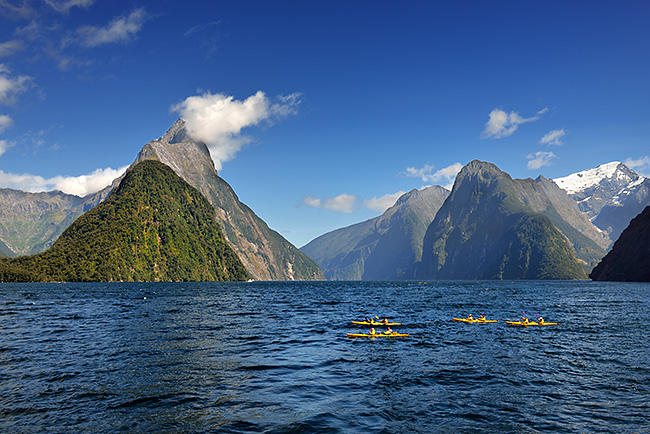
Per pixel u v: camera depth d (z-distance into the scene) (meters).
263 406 18.72
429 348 32.59
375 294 119.38
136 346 32.97
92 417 17.28
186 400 19.48
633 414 18.03
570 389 21.69
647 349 32.56
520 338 37.53
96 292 116.50
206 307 69.50
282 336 38.31
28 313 58.75
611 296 101.62
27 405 18.75
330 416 17.53
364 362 27.56
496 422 17.03
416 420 17.17
